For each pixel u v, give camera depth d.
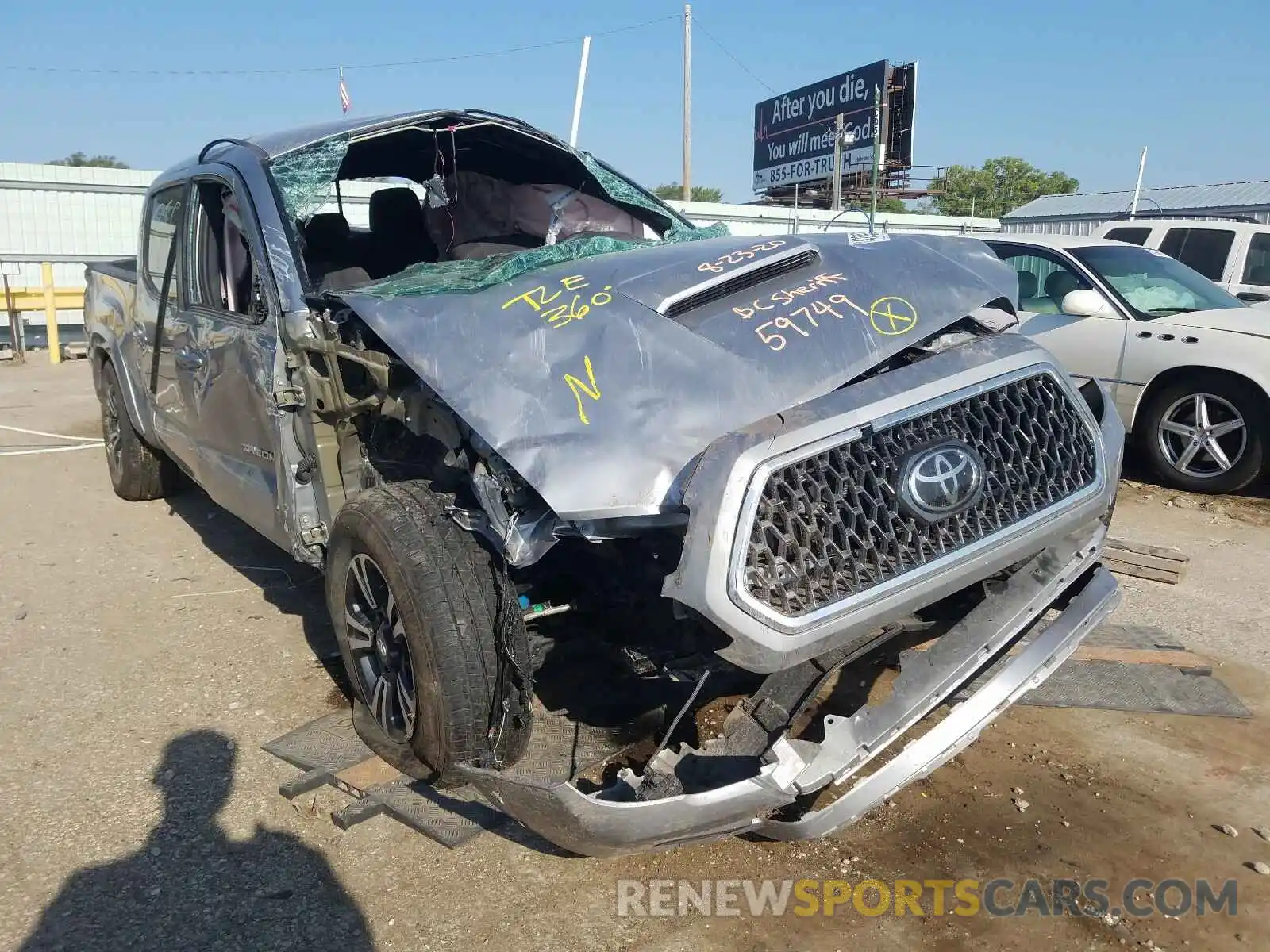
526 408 2.72
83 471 7.54
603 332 2.90
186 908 2.71
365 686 3.32
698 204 23.34
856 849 2.98
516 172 5.17
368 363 3.17
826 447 2.55
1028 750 3.52
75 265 19.61
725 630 2.39
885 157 28.25
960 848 2.98
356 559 3.18
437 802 3.12
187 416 4.67
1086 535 3.14
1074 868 2.90
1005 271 3.52
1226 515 6.50
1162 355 6.94
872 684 3.28
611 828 2.36
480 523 2.89
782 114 33.22
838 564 2.51
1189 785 3.32
